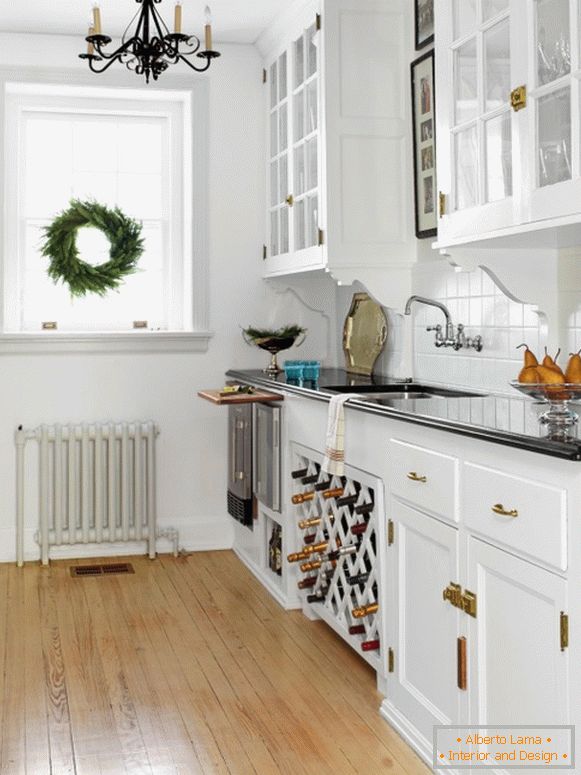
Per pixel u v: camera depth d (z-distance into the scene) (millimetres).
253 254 5121
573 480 1964
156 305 5289
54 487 4898
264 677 3283
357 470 3254
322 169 4055
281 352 5156
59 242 5051
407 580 2826
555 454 1979
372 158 4047
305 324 5191
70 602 4184
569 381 2428
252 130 5094
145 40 3158
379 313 4559
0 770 2594
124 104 5145
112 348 4969
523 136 2543
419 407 2867
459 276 3732
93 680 3256
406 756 2691
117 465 4957
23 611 4047
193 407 5098
